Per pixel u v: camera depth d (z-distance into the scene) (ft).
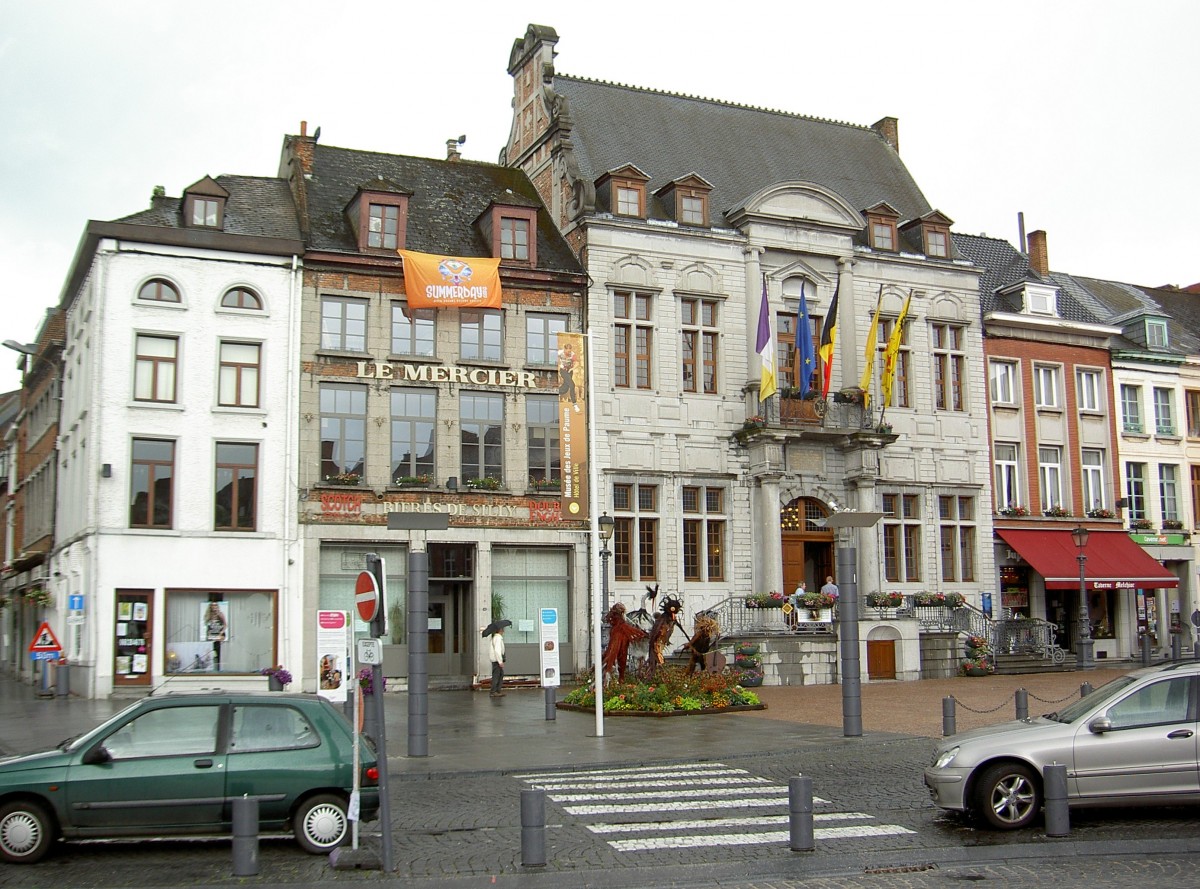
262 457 92.94
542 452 102.42
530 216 104.22
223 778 35.96
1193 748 37.68
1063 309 132.57
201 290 92.68
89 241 91.04
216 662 90.22
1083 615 112.98
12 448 151.43
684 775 51.13
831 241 114.83
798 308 113.60
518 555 100.89
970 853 35.22
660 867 33.73
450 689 97.45
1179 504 134.10
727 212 113.60
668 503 105.40
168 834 35.53
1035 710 74.64
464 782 49.96
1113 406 130.82
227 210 97.76
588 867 33.83
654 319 107.34
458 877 32.63
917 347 118.73
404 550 97.09
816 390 112.78
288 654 91.61
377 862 34.27
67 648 96.58
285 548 92.48
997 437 122.72
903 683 100.27
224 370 93.25
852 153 131.75
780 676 98.37
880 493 114.42
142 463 90.33
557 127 110.52
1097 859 34.94
